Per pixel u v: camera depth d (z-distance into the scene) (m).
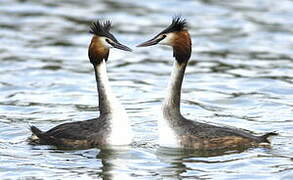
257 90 19.28
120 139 14.45
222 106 17.86
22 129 15.77
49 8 29.50
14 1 30.42
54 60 22.55
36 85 19.81
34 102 18.19
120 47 14.67
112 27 26.50
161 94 19.03
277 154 13.78
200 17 28.27
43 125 16.11
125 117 14.59
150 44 14.51
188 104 17.97
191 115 16.98
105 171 13.02
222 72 21.23
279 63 22.12
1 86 19.61
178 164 13.36
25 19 27.75
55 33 25.97
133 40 24.84
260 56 23.06
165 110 14.37
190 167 13.18
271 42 24.80
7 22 27.23
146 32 25.81
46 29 26.45
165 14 28.64
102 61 14.80
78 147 14.39
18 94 18.91
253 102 18.09
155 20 27.67
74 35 25.75
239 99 18.39
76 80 20.41
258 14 28.69
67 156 13.90
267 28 26.64
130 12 28.95
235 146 14.06
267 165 13.19
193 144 14.04
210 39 25.25
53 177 12.70
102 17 28.11
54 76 20.73
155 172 12.95
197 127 14.25
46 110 17.45
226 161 13.44
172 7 29.81
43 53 23.34
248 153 13.81
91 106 17.89
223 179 12.52
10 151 14.20
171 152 14.03
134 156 13.84
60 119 16.69
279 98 18.47
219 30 26.48
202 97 18.64
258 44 24.55
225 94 18.95
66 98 18.62
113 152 14.10
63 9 29.44
